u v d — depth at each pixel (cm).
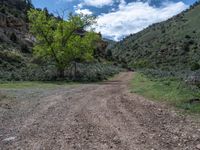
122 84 3938
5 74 4622
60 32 5303
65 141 978
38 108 1709
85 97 2253
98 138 1002
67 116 1428
